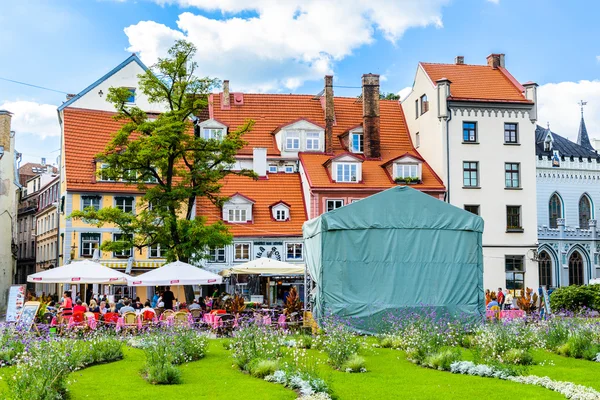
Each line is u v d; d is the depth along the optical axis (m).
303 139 54.69
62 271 32.34
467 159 52.56
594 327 24.09
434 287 30.09
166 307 35.09
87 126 52.34
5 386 16.19
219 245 38.47
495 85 55.56
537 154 61.22
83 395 16.06
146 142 37.25
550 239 58.03
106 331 26.42
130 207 49.53
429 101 54.44
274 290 48.00
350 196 50.00
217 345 25.06
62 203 51.94
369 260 29.89
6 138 63.16
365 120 54.72
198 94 39.25
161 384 17.56
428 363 20.58
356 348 21.67
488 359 20.48
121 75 56.38
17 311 30.23
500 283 51.78
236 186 51.34
